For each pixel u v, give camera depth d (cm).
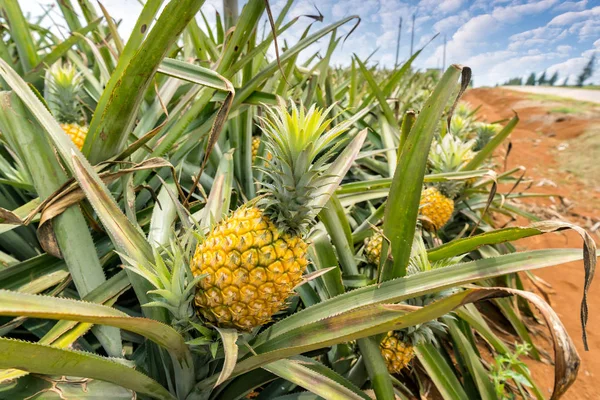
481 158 93
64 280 46
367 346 48
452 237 117
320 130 38
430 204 82
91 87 97
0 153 72
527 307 111
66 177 46
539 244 158
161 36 38
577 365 26
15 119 44
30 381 35
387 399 44
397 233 46
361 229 77
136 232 40
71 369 28
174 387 46
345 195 78
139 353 50
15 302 24
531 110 522
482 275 37
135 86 42
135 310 57
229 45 55
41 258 46
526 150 317
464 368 75
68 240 43
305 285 58
